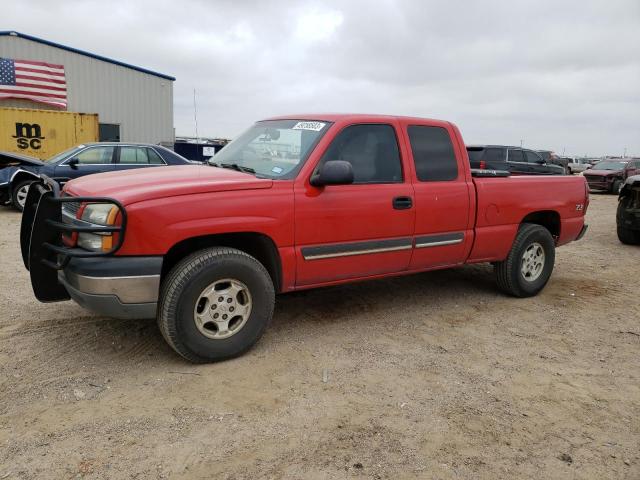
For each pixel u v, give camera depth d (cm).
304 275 419
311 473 264
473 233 519
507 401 346
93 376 359
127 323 453
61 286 392
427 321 498
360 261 447
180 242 376
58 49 2528
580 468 278
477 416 326
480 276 673
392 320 496
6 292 530
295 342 431
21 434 288
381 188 449
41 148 1839
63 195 418
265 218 388
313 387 355
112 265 341
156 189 355
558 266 768
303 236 409
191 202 359
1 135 1772
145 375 363
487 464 278
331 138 429
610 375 393
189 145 2517
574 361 417
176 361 386
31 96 2442
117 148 1185
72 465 263
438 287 616
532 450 292
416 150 482
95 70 2633
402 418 320
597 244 974
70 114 1869
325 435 298
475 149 1892
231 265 374
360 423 312
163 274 385
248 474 262
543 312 539
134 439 288
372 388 357
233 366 382
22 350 394
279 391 347
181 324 362
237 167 449
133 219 339
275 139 463
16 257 696
